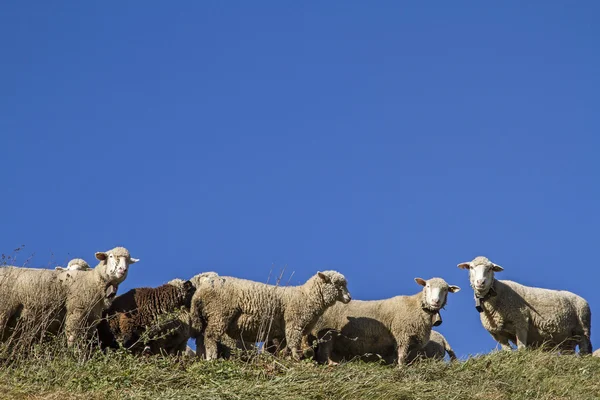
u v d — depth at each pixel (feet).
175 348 61.16
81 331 56.80
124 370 50.70
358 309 67.97
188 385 50.44
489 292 69.62
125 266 58.34
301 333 63.21
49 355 51.57
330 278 63.46
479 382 55.21
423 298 66.80
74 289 57.57
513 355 61.57
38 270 58.23
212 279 62.54
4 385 47.60
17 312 56.85
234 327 62.49
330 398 49.24
